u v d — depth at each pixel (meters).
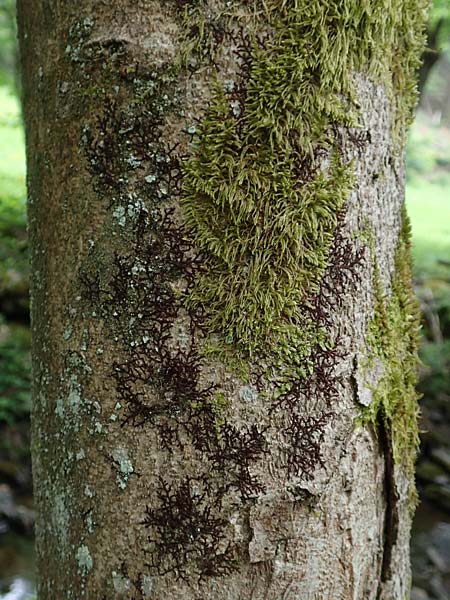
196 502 0.41
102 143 0.41
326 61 0.40
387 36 0.43
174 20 0.40
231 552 0.41
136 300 0.41
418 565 1.42
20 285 2.15
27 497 1.63
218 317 0.41
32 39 0.44
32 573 1.35
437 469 1.79
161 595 0.41
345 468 0.43
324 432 0.42
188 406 0.41
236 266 0.41
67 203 0.42
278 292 0.41
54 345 0.43
